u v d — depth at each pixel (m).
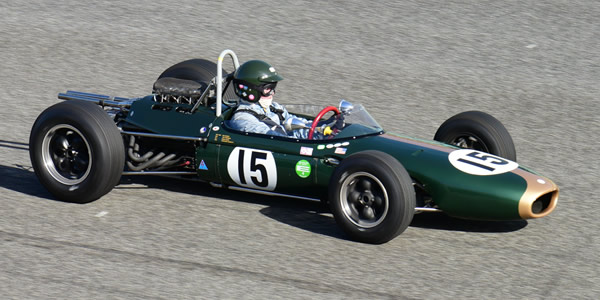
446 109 26.30
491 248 16.55
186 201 18.64
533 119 25.66
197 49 30.55
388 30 32.59
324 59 29.88
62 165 18.25
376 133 18.09
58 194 18.09
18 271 14.91
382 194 16.06
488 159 17.42
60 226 16.95
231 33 32.09
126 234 16.66
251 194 19.28
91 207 18.05
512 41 31.73
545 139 24.22
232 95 21.28
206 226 17.23
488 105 26.62
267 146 17.88
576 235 17.47
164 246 16.16
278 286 14.59
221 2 35.50
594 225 18.09
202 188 19.59
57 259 15.44
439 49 30.97
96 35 31.69
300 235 16.88
